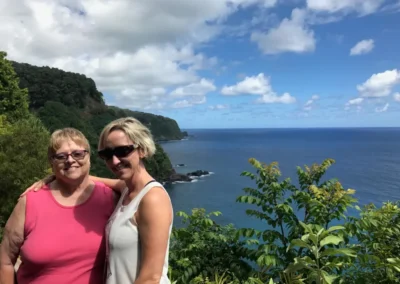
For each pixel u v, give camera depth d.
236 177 65.69
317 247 3.12
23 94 30.44
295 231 3.81
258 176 4.37
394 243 3.68
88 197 2.30
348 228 3.61
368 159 92.69
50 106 59.25
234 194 47.88
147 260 1.88
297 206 4.14
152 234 1.87
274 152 123.88
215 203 41.84
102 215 2.28
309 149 137.00
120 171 2.03
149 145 2.07
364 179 55.59
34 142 15.75
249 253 3.99
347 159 92.38
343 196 3.88
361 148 139.75
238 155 114.06
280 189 4.08
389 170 68.44
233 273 3.76
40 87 80.06
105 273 2.16
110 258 2.01
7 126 18.09
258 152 125.25
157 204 1.90
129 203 2.02
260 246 3.79
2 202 14.34
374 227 3.74
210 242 4.21
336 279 3.45
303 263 3.03
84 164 2.28
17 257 2.28
